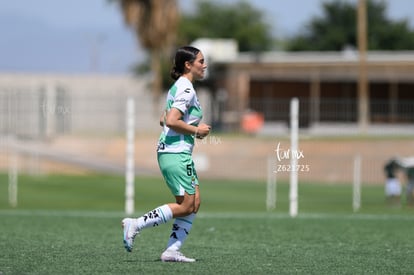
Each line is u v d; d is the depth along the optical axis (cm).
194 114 3105
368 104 13412
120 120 13875
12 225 4916
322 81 18200
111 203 8500
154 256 3397
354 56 17688
